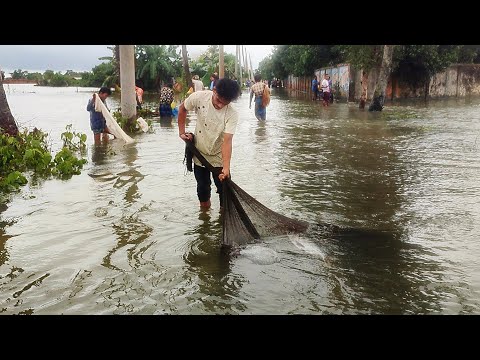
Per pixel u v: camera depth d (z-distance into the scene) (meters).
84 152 9.65
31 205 5.80
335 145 10.53
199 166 5.39
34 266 4.03
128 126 13.13
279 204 5.84
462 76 28.95
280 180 7.11
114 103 26.11
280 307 3.39
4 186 6.57
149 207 5.71
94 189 6.58
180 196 6.20
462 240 4.63
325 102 23.59
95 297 3.51
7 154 7.91
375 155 9.26
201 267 4.02
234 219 4.57
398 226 5.05
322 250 4.39
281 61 51.09
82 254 4.29
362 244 4.54
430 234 4.80
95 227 5.00
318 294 3.57
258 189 6.57
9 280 3.77
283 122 15.53
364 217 5.34
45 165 7.72
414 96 27.91
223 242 4.45
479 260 4.15
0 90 9.12
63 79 59.59
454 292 3.58
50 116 18.11
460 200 6.00
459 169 7.86
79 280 3.77
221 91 4.75
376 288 3.66
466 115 17.67
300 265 4.07
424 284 3.71
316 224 5.05
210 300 3.48
